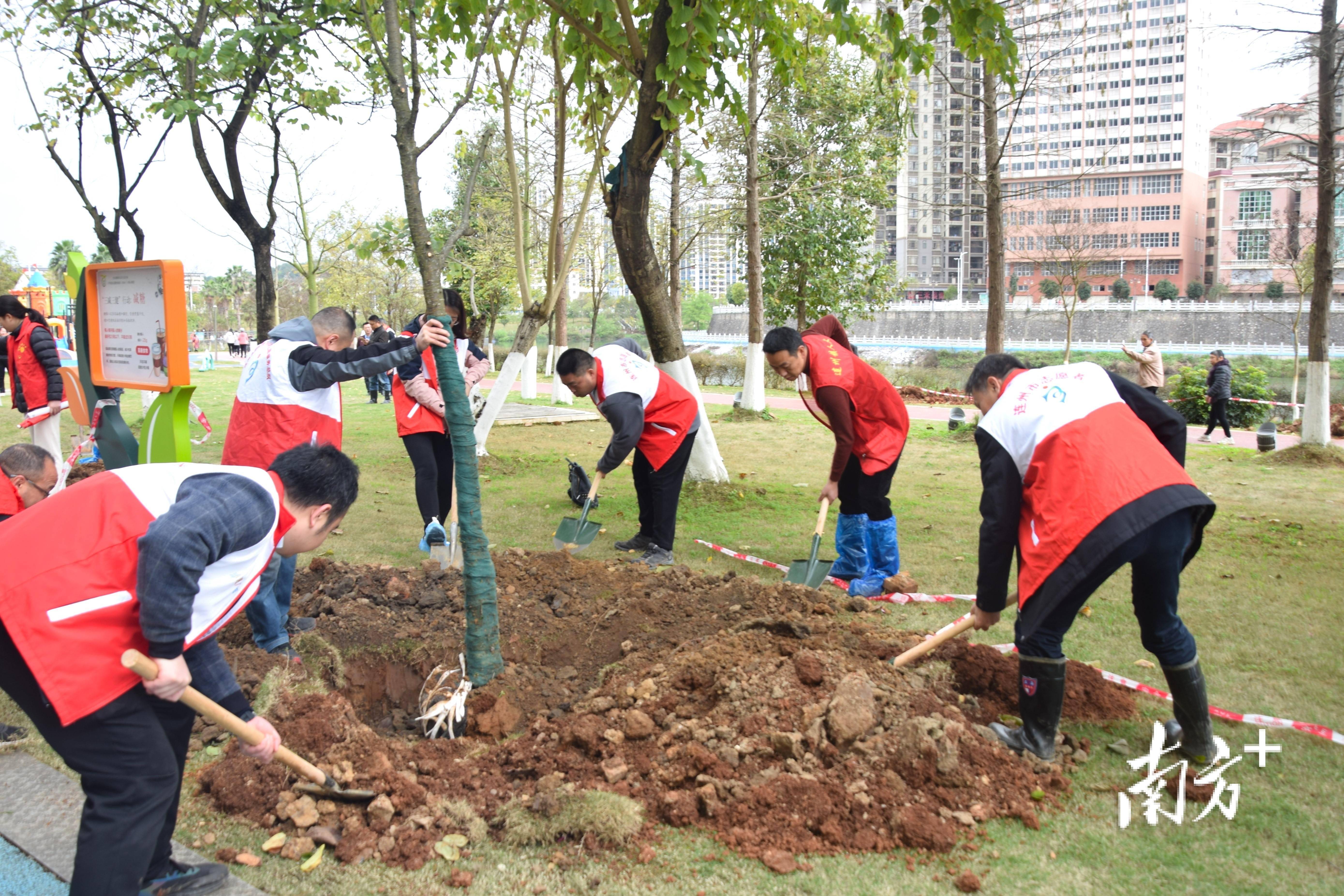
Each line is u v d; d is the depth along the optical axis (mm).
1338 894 2545
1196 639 4535
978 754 3182
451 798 3047
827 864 2699
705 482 8414
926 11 5984
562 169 6957
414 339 4051
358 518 7398
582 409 16578
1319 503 8117
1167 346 48219
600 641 4508
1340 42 10242
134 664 2090
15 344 7688
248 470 2400
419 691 4270
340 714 3469
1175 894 2555
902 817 2830
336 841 2812
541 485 8938
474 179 4691
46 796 3084
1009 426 3262
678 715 3525
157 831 2246
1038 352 46781
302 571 5461
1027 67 11852
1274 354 44688
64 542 2107
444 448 6449
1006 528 3260
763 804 2916
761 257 20062
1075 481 3059
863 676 3475
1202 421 15828
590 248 22750
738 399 15555
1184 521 3057
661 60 6469
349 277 27891
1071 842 2824
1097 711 3674
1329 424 10852
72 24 8938
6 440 11258
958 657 3893
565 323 18281
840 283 20938
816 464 10414
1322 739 3459
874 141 18906
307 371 4121
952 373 29688
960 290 70312
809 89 14867
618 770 3137
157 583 2072
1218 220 72250
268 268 10531
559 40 6691
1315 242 11062
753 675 3631
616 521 7383
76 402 7598
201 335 69500
